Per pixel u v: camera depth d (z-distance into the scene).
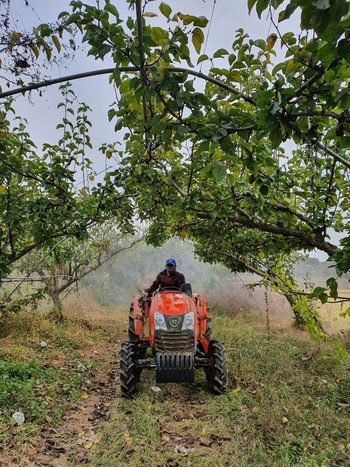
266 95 1.71
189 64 1.87
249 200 4.10
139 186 5.10
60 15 1.75
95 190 5.30
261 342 7.57
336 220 4.51
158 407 4.63
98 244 10.23
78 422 4.46
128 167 4.76
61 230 5.83
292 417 4.19
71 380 5.59
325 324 8.85
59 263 9.34
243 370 5.67
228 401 4.79
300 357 6.59
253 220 4.61
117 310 12.66
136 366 5.13
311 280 9.48
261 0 1.31
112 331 9.57
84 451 3.80
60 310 9.48
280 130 1.73
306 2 1.16
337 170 4.48
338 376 5.58
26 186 6.26
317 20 1.15
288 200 4.61
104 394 5.38
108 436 4.01
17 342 7.02
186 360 4.76
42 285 9.70
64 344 7.50
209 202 4.76
